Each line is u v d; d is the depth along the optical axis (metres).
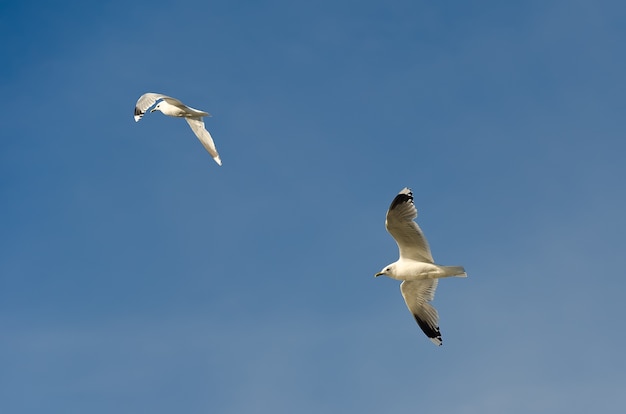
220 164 24.34
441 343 20.72
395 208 19.89
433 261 20.20
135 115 23.88
